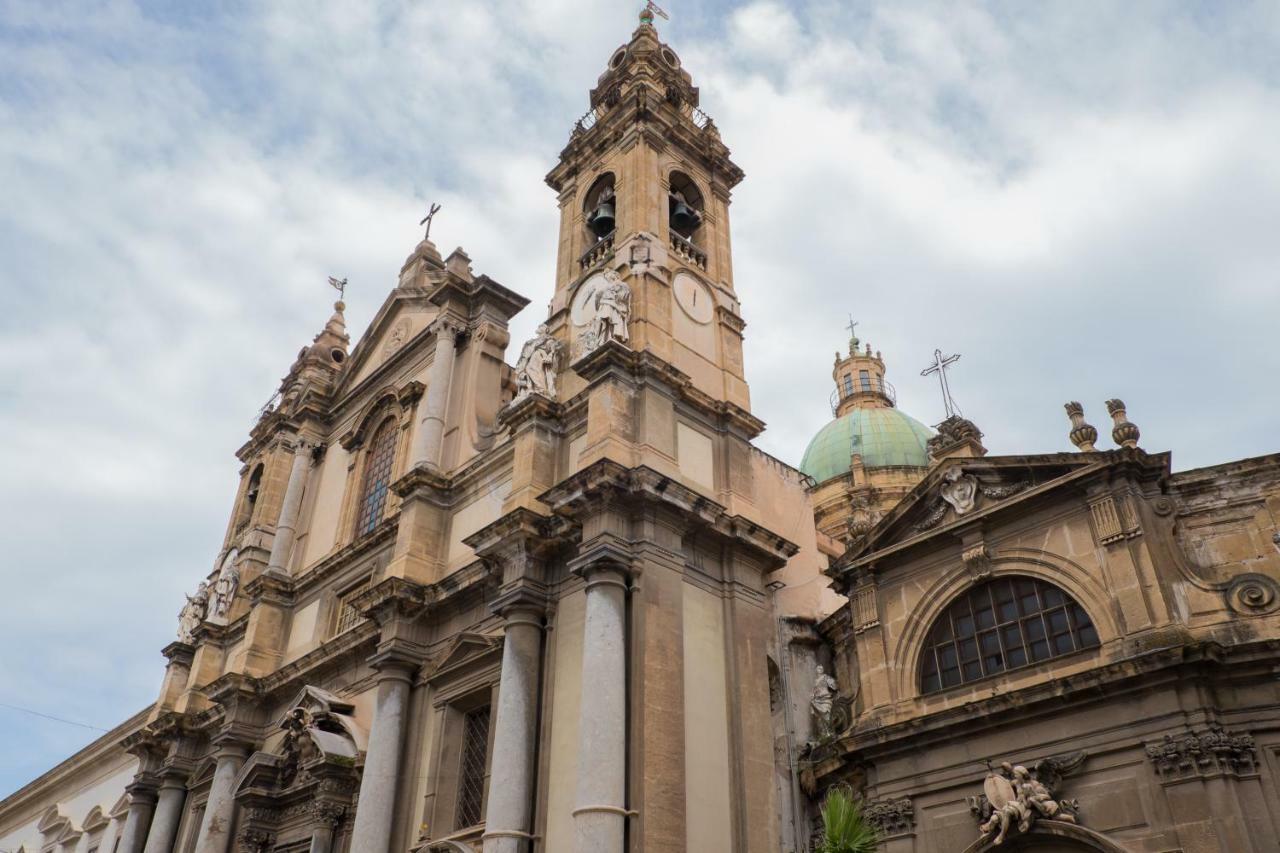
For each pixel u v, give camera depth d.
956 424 20.88
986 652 17.12
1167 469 16.12
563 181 27.89
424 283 32.38
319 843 21.84
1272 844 13.02
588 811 15.69
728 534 20.02
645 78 27.38
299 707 24.52
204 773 28.55
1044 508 17.02
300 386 35.16
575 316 23.91
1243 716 13.92
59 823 40.03
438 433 25.77
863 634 18.83
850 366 55.03
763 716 18.94
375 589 22.89
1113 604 15.59
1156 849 13.73
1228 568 15.31
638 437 19.92
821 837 18.58
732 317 24.45
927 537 18.22
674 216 26.14
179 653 32.88
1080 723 15.12
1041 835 14.88
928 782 16.52
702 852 16.66
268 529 32.97
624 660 17.30
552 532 19.78
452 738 20.86
